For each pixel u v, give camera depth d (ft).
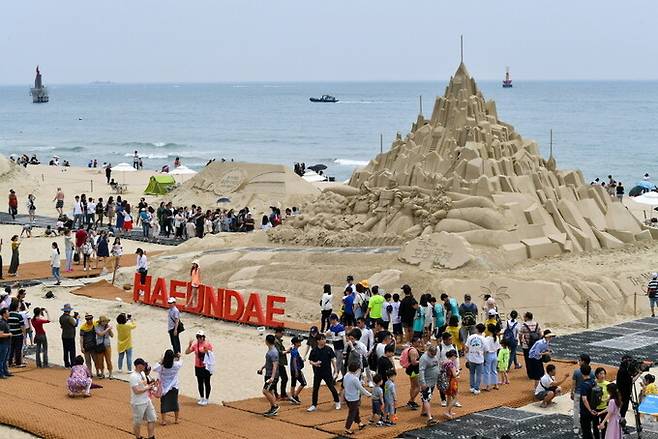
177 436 76.95
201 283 137.39
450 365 82.02
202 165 405.80
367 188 145.28
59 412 82.79
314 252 137.08
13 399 87.04
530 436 77.51
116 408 84.28
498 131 145.59
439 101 148.77
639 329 116.37
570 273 126.52
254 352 108.37
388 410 80.48
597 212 148.15
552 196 143.33
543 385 87.35
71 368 93.81
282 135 579.48
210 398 90.99
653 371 97.60
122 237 187.21
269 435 77.20
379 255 131.75
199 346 86.79
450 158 140.36
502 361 93.40
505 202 134.51
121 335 99.91
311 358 84.94
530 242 132.67
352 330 89.15
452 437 77.41
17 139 564.71
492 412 84.84
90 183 277.44
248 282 132.67
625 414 80.64
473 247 127.75
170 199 221.25
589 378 76.64
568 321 118.01
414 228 135.03
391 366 80.38
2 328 98.17
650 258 138.82
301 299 126.00
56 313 127.34
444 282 119.34
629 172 348.79
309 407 85.76
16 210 213.46
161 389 80.07
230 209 195.93
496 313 100.48
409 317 105.60
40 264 162.09
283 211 198.29
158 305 132.57
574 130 555.28
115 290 143.33
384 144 506.48
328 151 470.80
